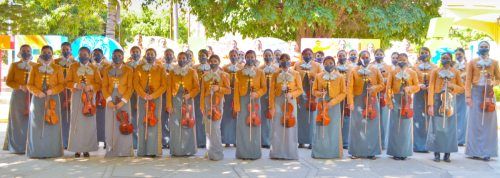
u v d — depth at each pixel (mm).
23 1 18109
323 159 6535
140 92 6457
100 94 7348
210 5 11531
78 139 6465
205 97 6559
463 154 7098
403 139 6473
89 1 12023
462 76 7875
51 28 21750
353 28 13492
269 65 7367
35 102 6391
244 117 6473
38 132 6402
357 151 6547
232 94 7699
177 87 6586
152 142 6559
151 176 5395
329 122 6531
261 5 11297
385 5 11547
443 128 6414
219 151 6500
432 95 6480
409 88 6395
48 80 6348
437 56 9375
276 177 5387
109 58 9914
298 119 7645
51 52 6434
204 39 10484
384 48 13602
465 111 7996
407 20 11312
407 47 9141
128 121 6574
